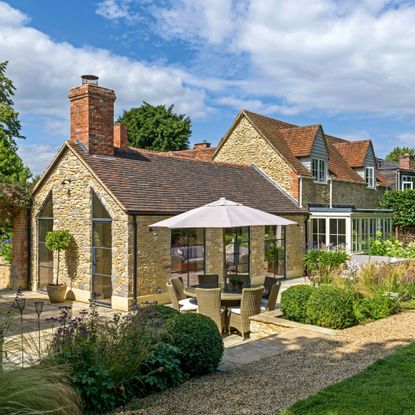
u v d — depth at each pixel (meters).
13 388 4.54
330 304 9.99
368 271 13.31
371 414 5.27
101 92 16.88
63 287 16.00
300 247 22.28
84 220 16.05
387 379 6.39
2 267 19.78
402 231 31.84
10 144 31.44
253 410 5.47
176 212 15.88
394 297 11.73
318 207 23.72
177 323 7.37
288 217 21.47
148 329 6.89
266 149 24.11
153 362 6.41
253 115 25.59
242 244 19.02
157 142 49.34
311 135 24.62
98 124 16.77
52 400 4.64
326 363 7.32
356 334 9.25
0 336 6.08
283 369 7.11
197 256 16.97
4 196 17.61
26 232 18.66
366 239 24.33
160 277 15.38
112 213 14.95
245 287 12.12
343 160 30.02
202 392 6.23
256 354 8.11
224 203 12.48
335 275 14.02
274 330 10.27
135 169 17.23
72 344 6.08
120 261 14.64
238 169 23.00
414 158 45.19
